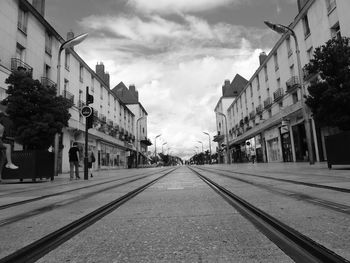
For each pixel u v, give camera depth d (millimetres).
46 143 15781
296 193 6113
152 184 10266
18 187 10805
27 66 23562
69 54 32875
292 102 33719
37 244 3107
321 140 27281
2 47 20484
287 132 35812
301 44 30594
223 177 12625
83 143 35625
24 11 24062
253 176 12117
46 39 27812
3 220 4496
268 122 39719
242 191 6996
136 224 4020
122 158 57938
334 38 15391
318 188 6770
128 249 2930
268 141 43344
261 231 3424
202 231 3531
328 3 25328
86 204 5848
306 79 29078
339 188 6266
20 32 22984
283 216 4020
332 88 14133
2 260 2619
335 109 14320
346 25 22609
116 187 9445
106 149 46469
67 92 31312
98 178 16109
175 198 6430
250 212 4516
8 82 15547
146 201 6113
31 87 15531
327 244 2760
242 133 57625
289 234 3115
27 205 6039
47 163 14609
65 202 6176
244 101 56875
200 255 2668
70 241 3264
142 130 84312
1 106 18781
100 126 43281
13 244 3180
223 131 79438
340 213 4090
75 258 2697
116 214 4773
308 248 2707
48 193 8156
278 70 37781
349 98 13672
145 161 88625
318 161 27312
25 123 15352
